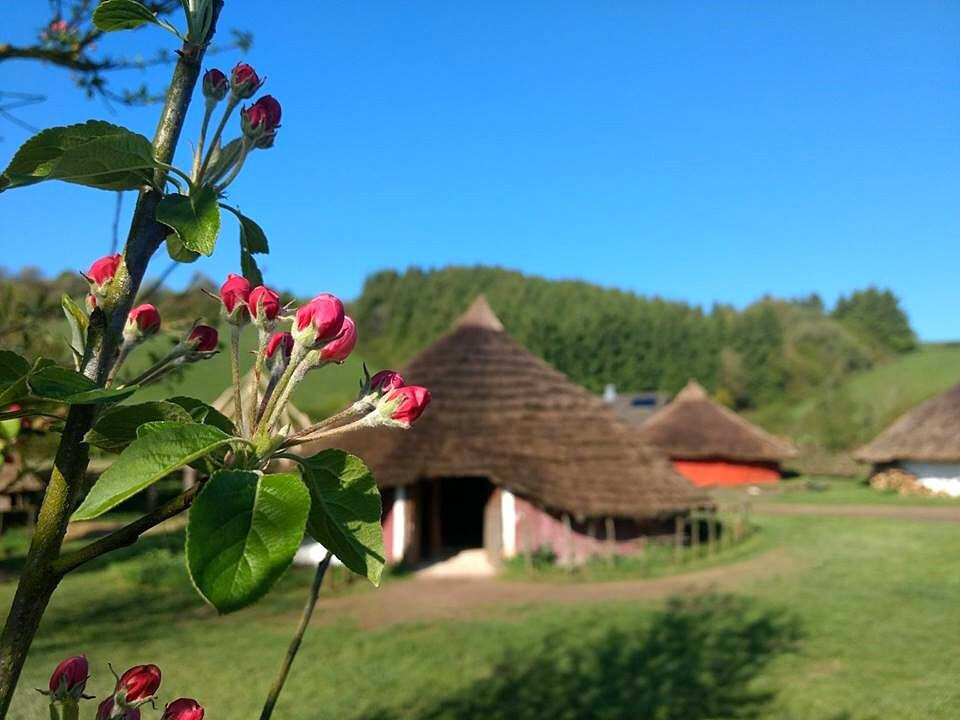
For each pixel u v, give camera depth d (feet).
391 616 39.40
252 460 3.41
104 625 37.24
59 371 3.17
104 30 3.94
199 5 3.99
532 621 37.76
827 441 167.02
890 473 109.09
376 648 32.78
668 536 58.90
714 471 126.62
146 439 2.96
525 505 55.98
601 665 30.07
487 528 56.24
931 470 104.27
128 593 44.60
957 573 46.68
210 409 4.43
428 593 45.83
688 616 38.04
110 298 3.79
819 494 106.52
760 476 127.95
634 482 57.93
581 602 42.60
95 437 3.67
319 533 3.53
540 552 54.60
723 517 72.90
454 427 58.80
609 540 55.47
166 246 4.37
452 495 74.90
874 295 280.72
